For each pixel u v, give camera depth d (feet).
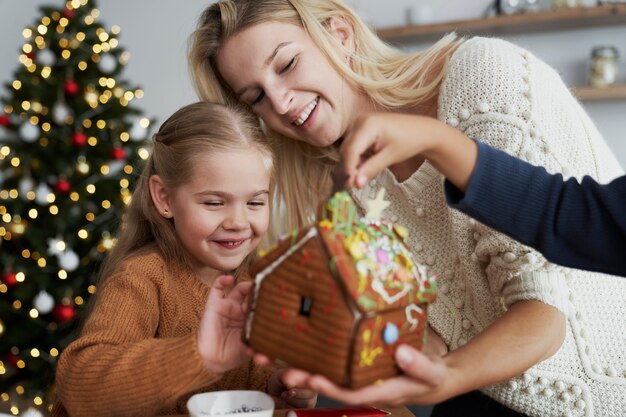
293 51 4.22
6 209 10.12
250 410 2.77
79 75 10.71
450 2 12.74
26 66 10.63
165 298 3.99
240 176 3.90
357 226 2.50
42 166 10.23
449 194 2.75
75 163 10.34
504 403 3.80
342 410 3.03
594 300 3.59
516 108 3.56
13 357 9.96
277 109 4.29
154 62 14.73
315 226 2.41
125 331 3.61
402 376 2.45
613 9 10.88
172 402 2.97
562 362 3.63
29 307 10.00
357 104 4.56
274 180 5.06
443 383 2.52
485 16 12.12
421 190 4.10
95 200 10.52
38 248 9.90
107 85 10.81
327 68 4.34
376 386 2.37
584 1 11.37
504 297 3.39
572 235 2.64
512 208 2.67
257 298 2.49
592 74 11.38
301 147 4.99
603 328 3.61
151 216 4.24
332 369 2.30
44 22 10.87
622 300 3.64
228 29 4.29
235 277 4.47
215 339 2.95
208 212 3.94
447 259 4.12
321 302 2.32
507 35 12.23
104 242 10.15
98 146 10.48
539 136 3.51
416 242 4.20
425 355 2.54
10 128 10.23
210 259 4.01
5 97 10.58
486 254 3.50
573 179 2.71
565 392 3.66
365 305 2.27
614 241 2.59
